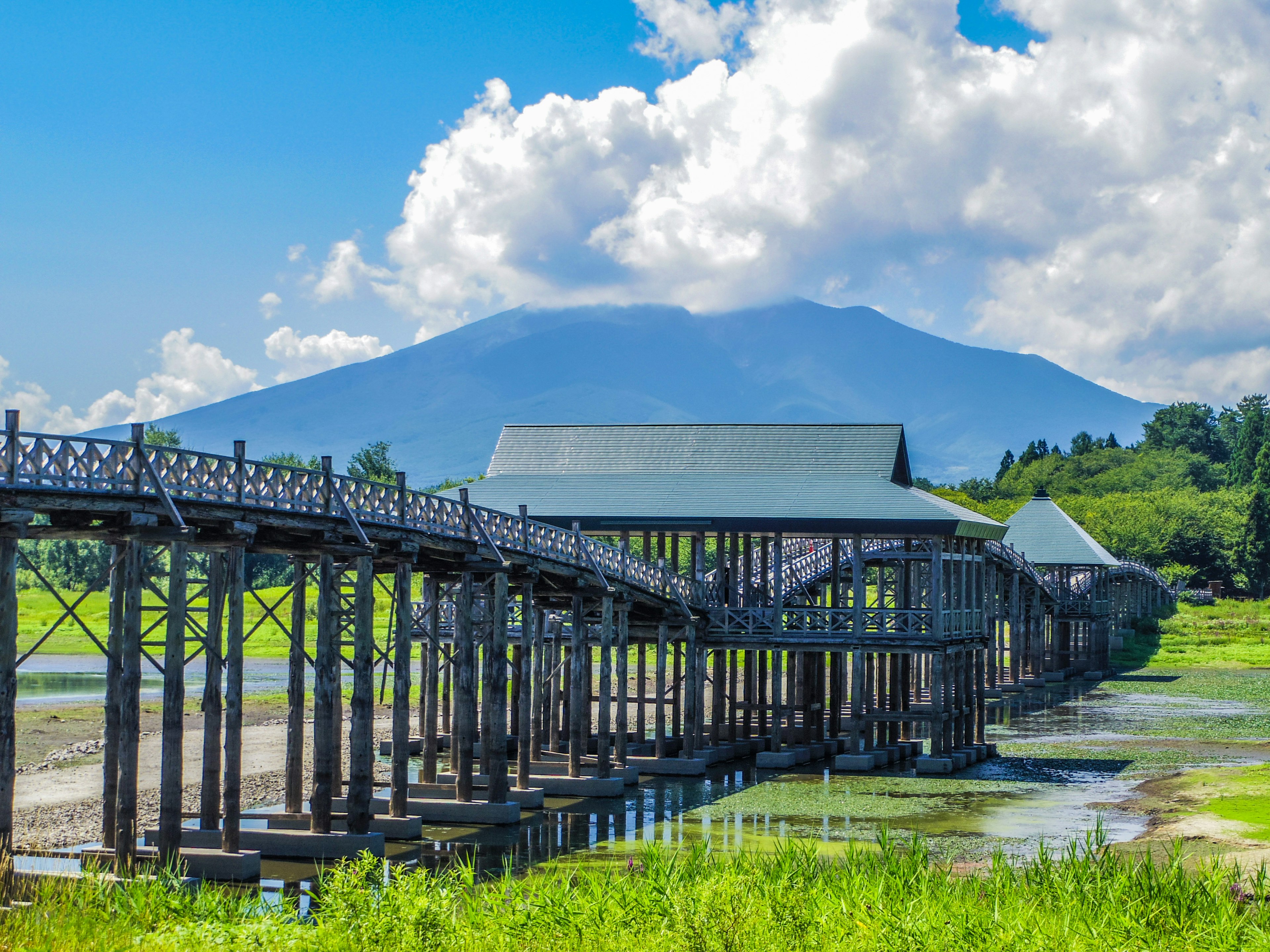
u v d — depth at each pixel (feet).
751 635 185.68
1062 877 80.69
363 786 113.29
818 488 194.29
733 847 119.24
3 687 81.20
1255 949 66.18
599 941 68.74
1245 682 325.83
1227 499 640.17
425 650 153.58
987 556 277.44
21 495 81.15
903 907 72.84
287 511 104.78
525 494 202.80
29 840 121.90
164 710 95.50
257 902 84.12
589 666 165.48
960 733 184.03
